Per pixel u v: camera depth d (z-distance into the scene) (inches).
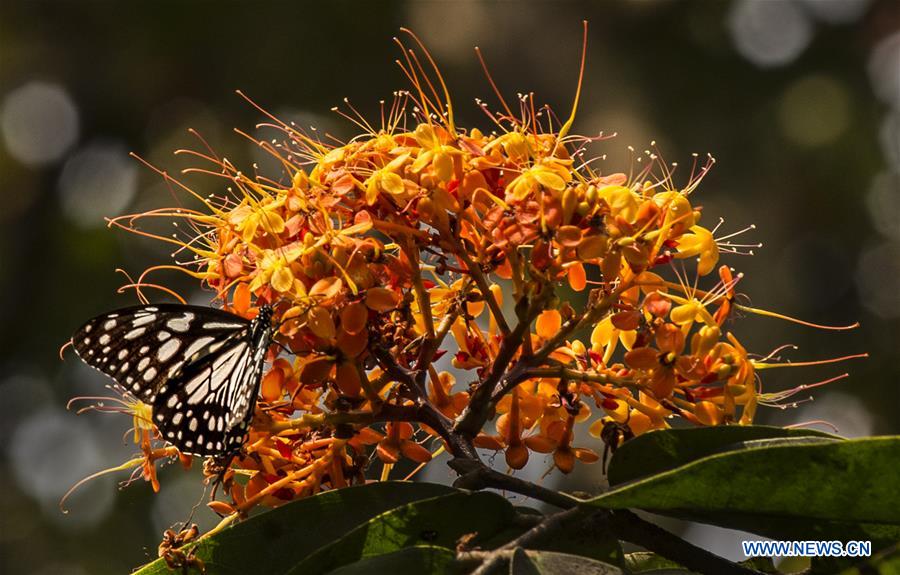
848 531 201.2
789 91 976.9
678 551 207.0
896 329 903.1
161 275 828.6
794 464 185.0
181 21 900.6
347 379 219.1
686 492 191.2
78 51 935.7
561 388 229.3
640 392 232.1
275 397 225.3
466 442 221.0
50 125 934.4
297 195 228.2
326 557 196.7
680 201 222.8
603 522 203.9
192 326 237.1
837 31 1002.7
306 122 893.2
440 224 222.2
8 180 928.9
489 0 917.8
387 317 227.3
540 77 917.8
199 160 869.2
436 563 187.9
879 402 879.7
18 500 832.3
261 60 899.4
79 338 236.8
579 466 656.4
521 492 208.5
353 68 898.1
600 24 947.3
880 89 994.1
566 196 214.1
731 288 226.2
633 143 911.7
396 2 903.7
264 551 212.4
